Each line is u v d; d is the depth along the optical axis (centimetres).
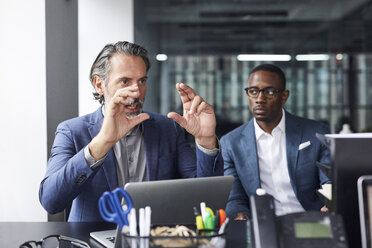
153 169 174
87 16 443
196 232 98
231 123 812
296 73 825
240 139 233
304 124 230
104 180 168
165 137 183
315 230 87
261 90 229
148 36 716
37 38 286
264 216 87
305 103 820
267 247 84
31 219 291
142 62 163
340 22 823
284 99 236
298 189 219
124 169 171
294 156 222
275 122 229
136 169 173
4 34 288
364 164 98
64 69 311
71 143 170
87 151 142
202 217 105
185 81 806
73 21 325
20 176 291
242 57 823
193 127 149
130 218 93
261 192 92
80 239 134
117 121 142
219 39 817
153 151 176
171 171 182
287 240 86
